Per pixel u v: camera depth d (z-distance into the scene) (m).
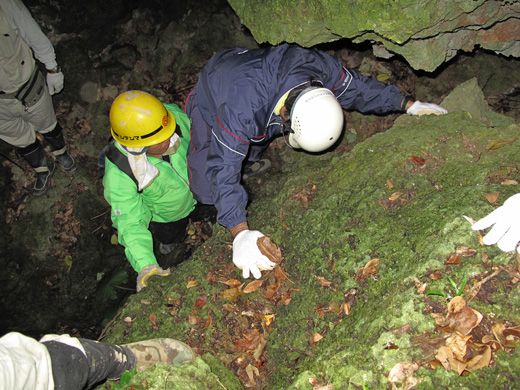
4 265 4.60
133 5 4.79
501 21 2.45
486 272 1.89
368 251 2.29
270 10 2.53
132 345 2.21
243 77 2.56
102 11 4.65
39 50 3.77
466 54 3.85
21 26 3.48
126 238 2.96
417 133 2.64
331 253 2.42
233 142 2.52
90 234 4.67
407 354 1.79
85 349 1.95
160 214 3.52
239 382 2.26
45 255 4.62
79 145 4.84
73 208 4.69
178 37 4.94
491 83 3.83
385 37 2.38
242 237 2.53
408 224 2.26
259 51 2.73
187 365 2.18
